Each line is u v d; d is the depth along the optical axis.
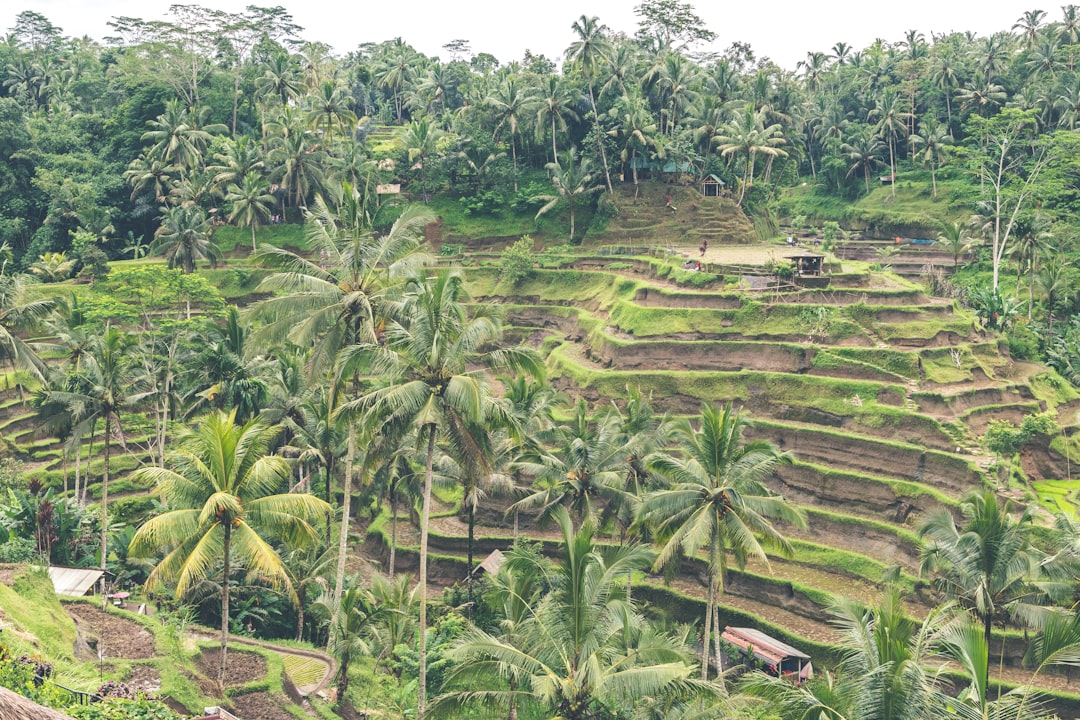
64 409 57.47
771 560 66.25
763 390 77.81
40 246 115.88
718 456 43.59
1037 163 118.00
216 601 57.56
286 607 60.41
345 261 47.34
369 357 40.78
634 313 88.81
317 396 66.06
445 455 60.78
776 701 28.09
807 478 70.75
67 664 33.91
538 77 122.94
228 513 37.12
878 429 72.06
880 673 25.77
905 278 102.12
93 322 84.19
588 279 103.44
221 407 64.69
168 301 89.06
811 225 148.75
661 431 58.44
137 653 40.56
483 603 61.81
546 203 117.50
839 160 148.25
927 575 60.00
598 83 121.50
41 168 119.94
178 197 119.25
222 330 67.81
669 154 114.94
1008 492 64.62
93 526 61.34
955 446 68.50
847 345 79.94
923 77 152.25
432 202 122.38
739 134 113.31
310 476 74.19
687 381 80.25
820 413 74.88
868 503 67.69
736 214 113.25
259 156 116.94
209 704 37.34
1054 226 112.94
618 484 55.75
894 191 141.75
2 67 154.38
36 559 49.91
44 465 78.88
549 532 74.44
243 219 111.19
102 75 155.38
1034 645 42.31
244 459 37.94
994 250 107.25
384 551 73.25
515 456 60.91
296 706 41.44
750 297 84.69
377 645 53.19
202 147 123.75
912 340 79.38
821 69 175.50
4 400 88.88
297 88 130.62
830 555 64.62
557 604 31.77
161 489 36.62
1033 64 144.88
